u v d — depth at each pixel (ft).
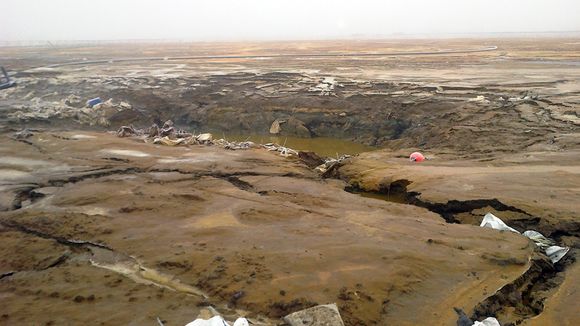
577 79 84.17
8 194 32.96
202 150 46.96
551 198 29.89
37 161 41.83
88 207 29.84
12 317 17.87
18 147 47.26
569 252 23.76
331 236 24.56
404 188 36.24
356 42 364.79
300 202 31.12
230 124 75.92
